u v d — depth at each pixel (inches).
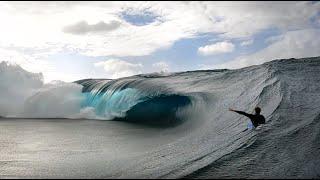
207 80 845.2
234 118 598.5
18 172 391.2
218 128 574.6
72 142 561.3
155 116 771.4
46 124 762.2
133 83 904.9
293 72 749.9
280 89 660.1
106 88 946.7
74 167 413.4
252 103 636.7
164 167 407.5
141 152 489.1
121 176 375.9
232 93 718.5
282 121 535.8
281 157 428.1
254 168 398.9
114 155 475.5
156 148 510.0
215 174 381.4
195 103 721.0
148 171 394.0
